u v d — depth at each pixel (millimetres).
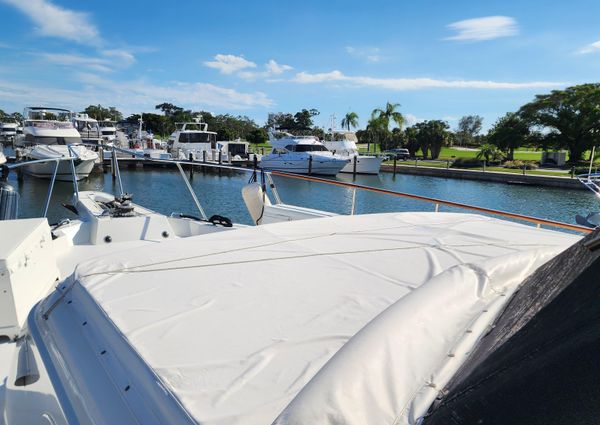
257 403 1075
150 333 1414
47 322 1740
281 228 2754
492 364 902
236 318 1521
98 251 4055
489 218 3252
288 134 32094
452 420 792
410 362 1063
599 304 820
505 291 1438
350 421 883
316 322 1501
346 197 20953
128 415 1169
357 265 2086
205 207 18031
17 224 2668
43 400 1638
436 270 2031
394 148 49344
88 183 23906
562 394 674
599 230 1118
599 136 35594
